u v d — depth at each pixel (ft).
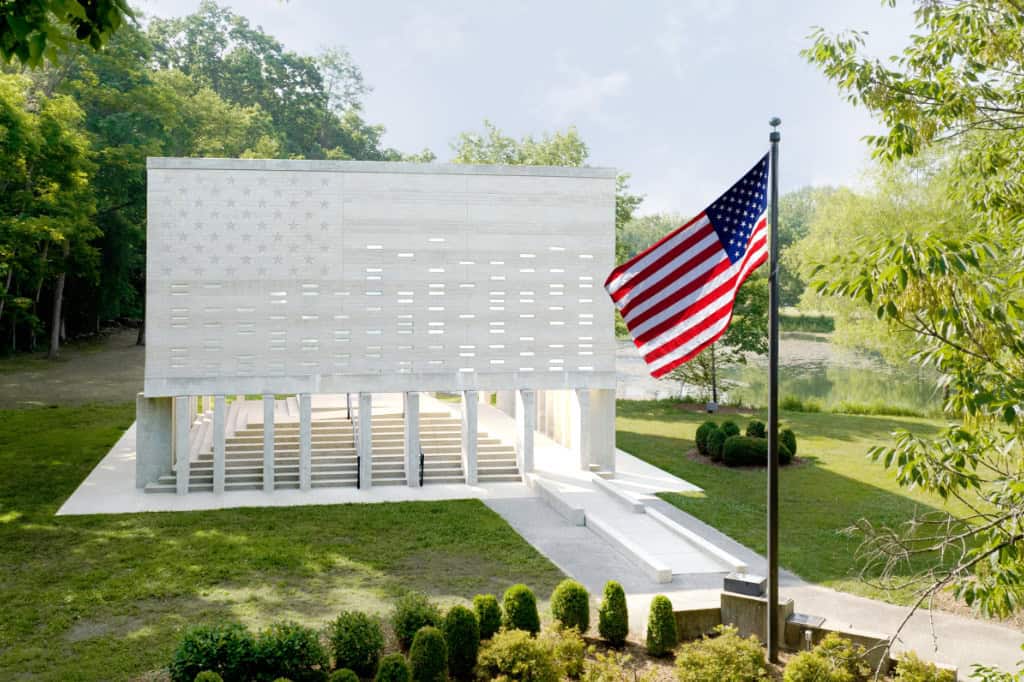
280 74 319.88
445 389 92.27
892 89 44.88
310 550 68.39
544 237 94.48
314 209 89.30
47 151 129.18
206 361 87.40
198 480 88.89
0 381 162.09
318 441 98.07
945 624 54.65
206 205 87.66
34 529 73.15
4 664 46.70
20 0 20.51
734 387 181.27
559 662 45.09
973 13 41.86
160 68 287.28
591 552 70.13
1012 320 27.78
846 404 156.15
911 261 25.46
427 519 78.28
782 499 87.51
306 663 43.04
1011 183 40.47
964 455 28.27
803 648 48.88
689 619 50.96
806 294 157.99
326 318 89.61
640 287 46.42
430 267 91.86
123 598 57.06
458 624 45.91
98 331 240.94
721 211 45.52
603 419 98.99
